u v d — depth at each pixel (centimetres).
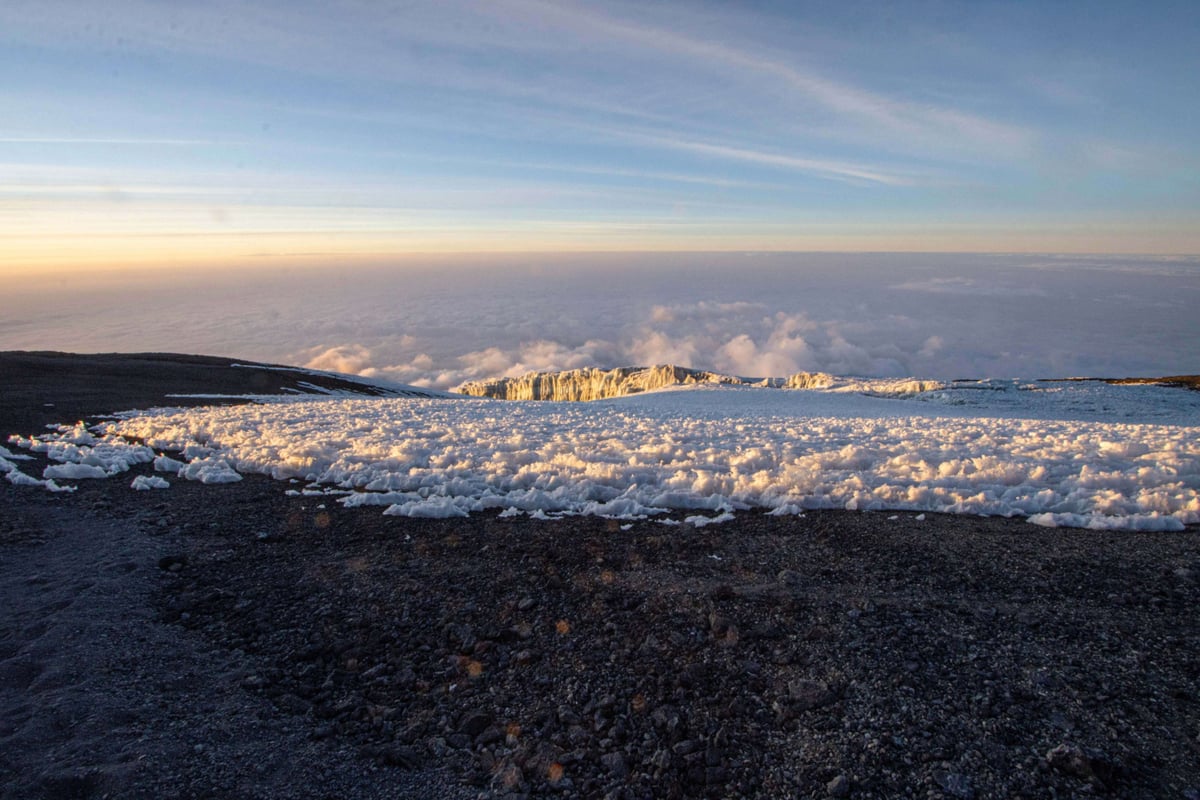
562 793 393
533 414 2547
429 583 679
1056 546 739
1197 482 1009
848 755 406
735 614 588
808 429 1948
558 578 682
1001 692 460
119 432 1791
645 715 457
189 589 679
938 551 731
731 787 389
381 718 463
